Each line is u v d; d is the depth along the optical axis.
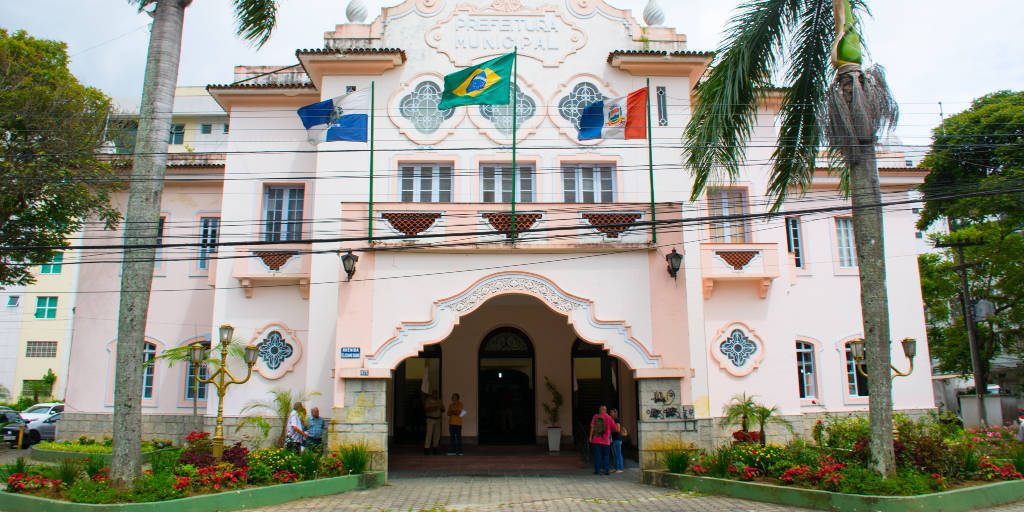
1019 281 24.69
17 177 15.48
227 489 11.23
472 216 14.62
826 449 12.49
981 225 26.19
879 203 11.13
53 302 36.78
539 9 17.55
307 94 18.06
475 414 18.83
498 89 14.84
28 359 36.12
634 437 18.52
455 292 14.25
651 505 11.02
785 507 10.57
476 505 11.29
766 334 17.16
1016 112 24.69
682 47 17.55
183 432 18.17
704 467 12.62
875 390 10.91
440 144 16.80
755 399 16.80
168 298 18.86
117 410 11.06
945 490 10.37
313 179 17.64
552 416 18.81
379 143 16.72
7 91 16.92
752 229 18.33
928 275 27.09
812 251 19.23
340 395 13.80
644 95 15.02
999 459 12.43
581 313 14.29
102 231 19.47
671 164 16.88
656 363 14.13
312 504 11.36
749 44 12.21
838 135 11.34
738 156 12.71
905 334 19.23
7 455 19.00
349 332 13.98
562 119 17.03
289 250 16.97
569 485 13.42
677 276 14.48
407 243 14.43
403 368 19.22
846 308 19.06
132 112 25.92
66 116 17.50
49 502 10.38
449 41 17.27
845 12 11.66
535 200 16.64
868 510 9.74
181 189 19.48
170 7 12.26
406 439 18.94
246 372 16.92
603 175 16.95
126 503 10.11
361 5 17.94
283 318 17.08
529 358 19.41
